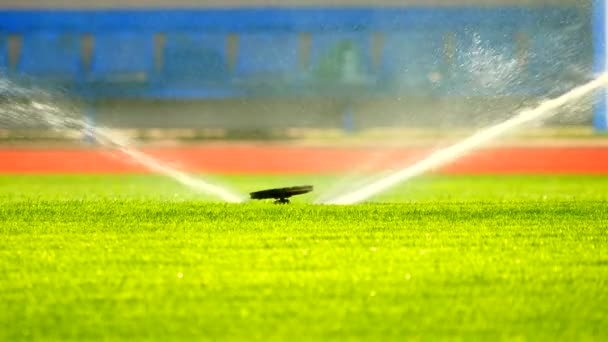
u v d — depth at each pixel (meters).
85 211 30.27
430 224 27.34
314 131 113.88
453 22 111.62
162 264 20.75
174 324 15.54
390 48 116.75
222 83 118.00
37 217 28.86
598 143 82.06
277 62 122.25
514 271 19.94
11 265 20.70
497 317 15.99
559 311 16.42
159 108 117.31
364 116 115.12
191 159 72.69
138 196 39.88
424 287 18.28
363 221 27.78
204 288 18.20
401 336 14.82
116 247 23.16
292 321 15.70
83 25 124.62
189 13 124.56
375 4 119.06
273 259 21.28
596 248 23.12
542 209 31.53
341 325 15.45
